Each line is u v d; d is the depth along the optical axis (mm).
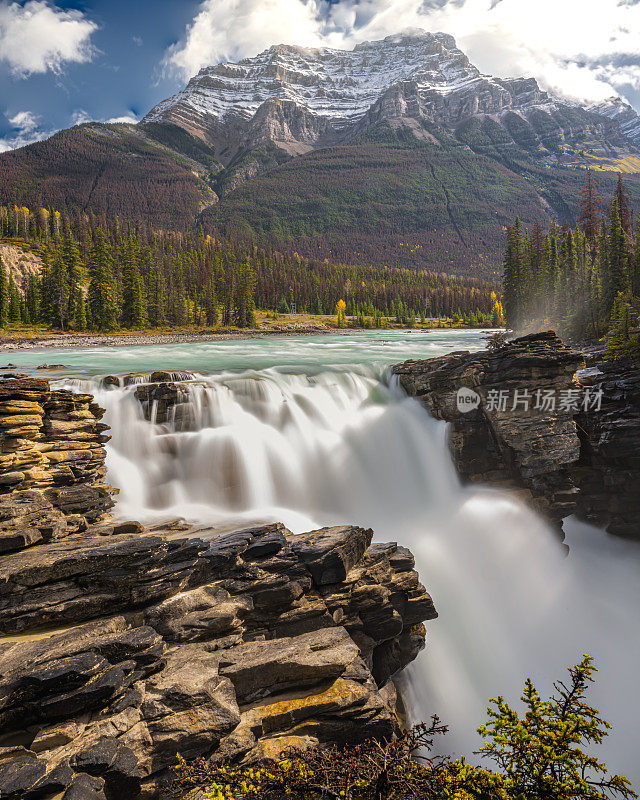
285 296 194875
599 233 96688
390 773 5629
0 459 14789
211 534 15031
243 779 6297
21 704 8117
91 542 12797
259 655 10305
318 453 26125
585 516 29719
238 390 26531
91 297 105875
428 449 27984
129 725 8289
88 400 18219
